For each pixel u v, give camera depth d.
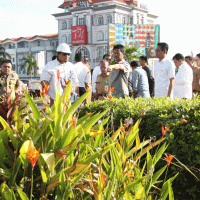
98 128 1.77
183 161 2.84
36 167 1.39
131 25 45.97
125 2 59.69
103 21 57.16
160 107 3.28
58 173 1.33
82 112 4.00
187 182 2.84
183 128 2.87
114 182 1.44
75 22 58.81
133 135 1.83
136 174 1.79
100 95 6.09
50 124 1.44
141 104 3.59
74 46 59.19
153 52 47.38
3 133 1.39
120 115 3.46
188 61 6.88
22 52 66.75
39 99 1.72
